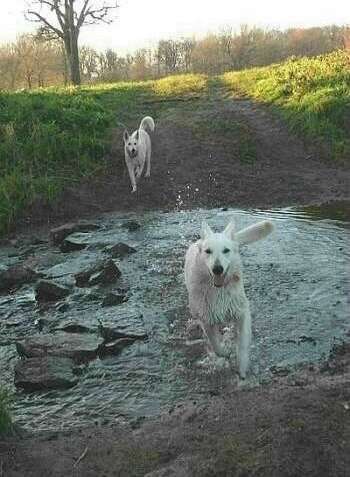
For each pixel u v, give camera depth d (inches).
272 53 1686.8
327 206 449.1
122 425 186.4
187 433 167.5
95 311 279.7
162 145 599.2
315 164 548.7
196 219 438.0
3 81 1593.3
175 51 1739.7
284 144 593.3
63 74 1676.9
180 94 839.1
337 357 221.3
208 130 627.2
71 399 206.8
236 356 222.5
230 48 1704.0
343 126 597.9
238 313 210.5
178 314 268.1
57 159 527.5
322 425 155.1
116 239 394.3
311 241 356.2
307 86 703.1
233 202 480.7
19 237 425.4
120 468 156.9
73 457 164.1
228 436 159.8
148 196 494.6
